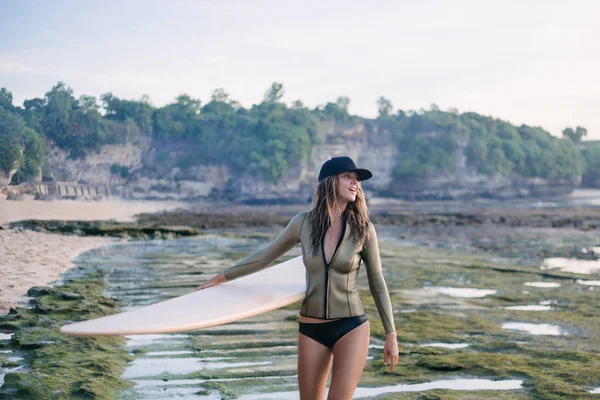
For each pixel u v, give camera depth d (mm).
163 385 5211
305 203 130125
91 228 20422
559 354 6496
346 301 3422
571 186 187250
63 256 13875
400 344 6988
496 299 10375
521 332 7809
